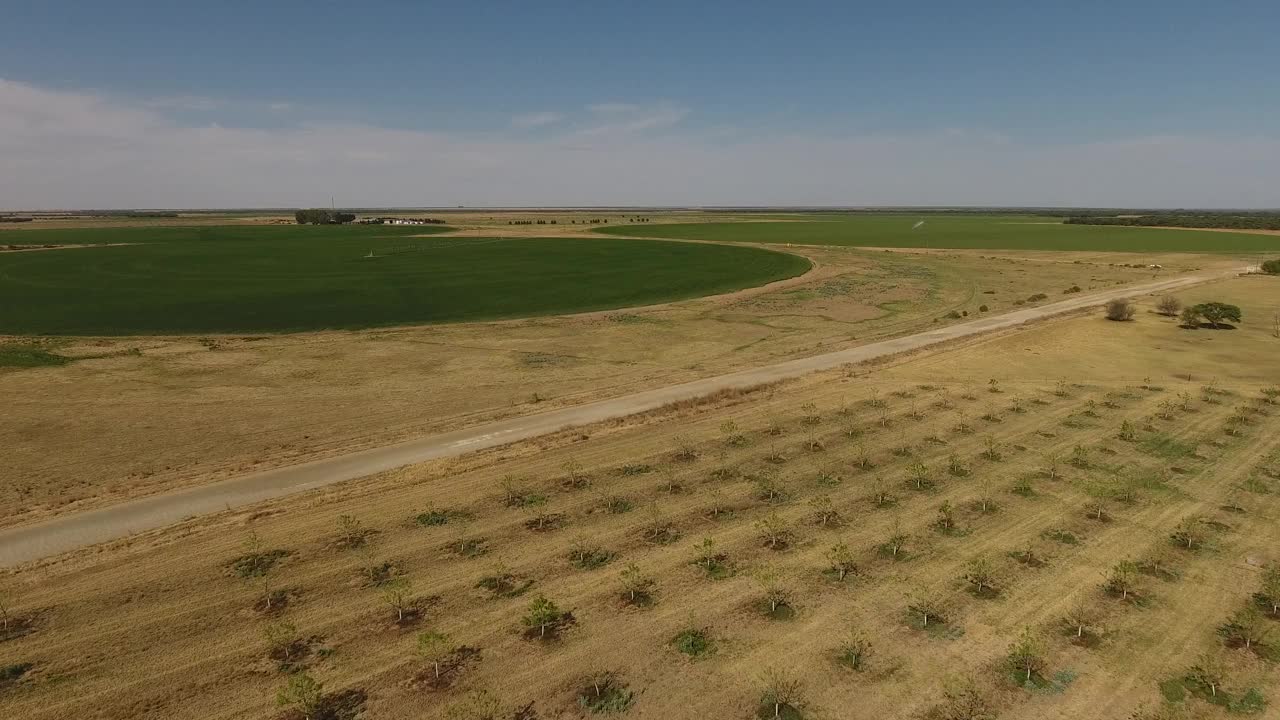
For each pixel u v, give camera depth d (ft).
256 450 86.94
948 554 61.57
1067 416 98.73
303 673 46.83
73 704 43.98
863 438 90.84
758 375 122.72
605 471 79.87
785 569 59.31
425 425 95.91
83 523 67.31
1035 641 49.32
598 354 140.67
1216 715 42.42
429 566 59.93
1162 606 53.47
